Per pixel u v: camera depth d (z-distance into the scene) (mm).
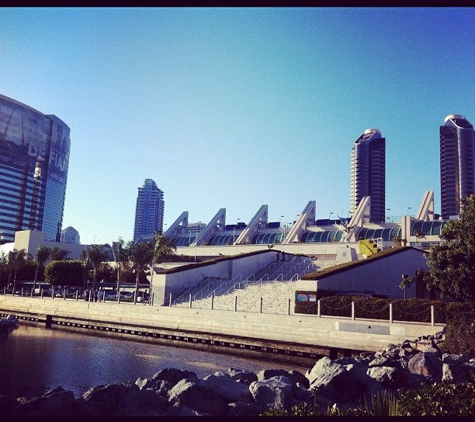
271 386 14344
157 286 59500
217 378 15586
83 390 23109
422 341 28141
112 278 89500
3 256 107375
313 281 44281
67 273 83062
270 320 39969
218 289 58781
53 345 40000
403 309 35438
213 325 44000
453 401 8195
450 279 30266
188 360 33844
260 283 58562
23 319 66688
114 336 49594
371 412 8766
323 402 14203
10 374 26453
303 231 125188
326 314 40531
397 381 15727
